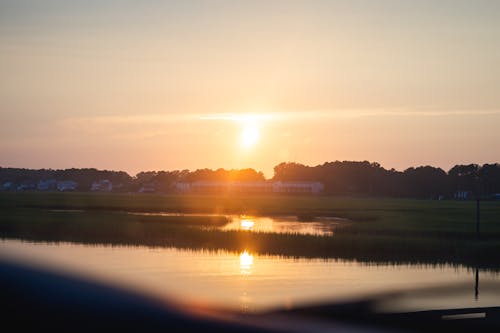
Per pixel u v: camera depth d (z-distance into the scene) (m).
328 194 191.38
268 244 38.59
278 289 23.89
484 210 84.00
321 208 92.19
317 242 38.72
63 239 41.09
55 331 5.80
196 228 47.50
